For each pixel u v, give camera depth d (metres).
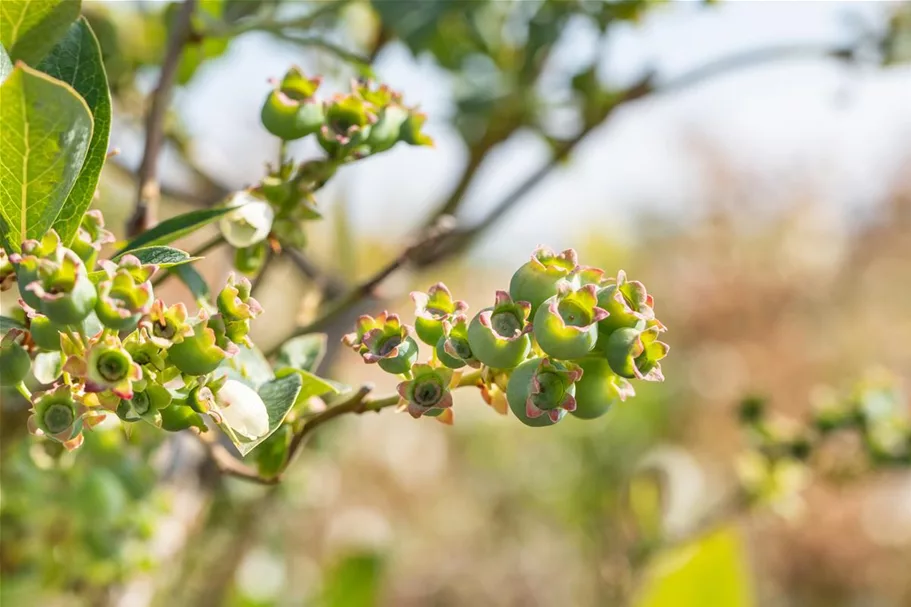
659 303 1.84
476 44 0.55
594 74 0.54
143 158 0.38
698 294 1.82
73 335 0.31
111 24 0.47
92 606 0.48
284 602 0.79
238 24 0.40
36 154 0.31
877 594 1.41
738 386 1.64
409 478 1.35
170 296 0.68
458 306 0.32
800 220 1.95
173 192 0.49
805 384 1.70
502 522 1.39
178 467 0.48
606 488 1.25
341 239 0.54
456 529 1.38
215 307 0.35
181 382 0.32
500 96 0.55
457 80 0.56
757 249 1.91
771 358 1.73
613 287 0.31
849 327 1.84
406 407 0.32
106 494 0.43
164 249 0.32
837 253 1.94
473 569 1.34
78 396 0.31
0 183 0.31
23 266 0.30
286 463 0.35
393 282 0.52
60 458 0.38
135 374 0.30
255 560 0.72
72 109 0.30
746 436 0.61
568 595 1.26
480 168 0.56
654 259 1.96
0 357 0.31
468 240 0.55
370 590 0.69
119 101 0.49
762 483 0.61
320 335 0.37
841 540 1.40
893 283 1.90
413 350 0.32
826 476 0.59
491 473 1.42
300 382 0.33
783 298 1.82
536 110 0.55
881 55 0.56
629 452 1.33
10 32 0.33
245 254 0.35
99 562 0.45
